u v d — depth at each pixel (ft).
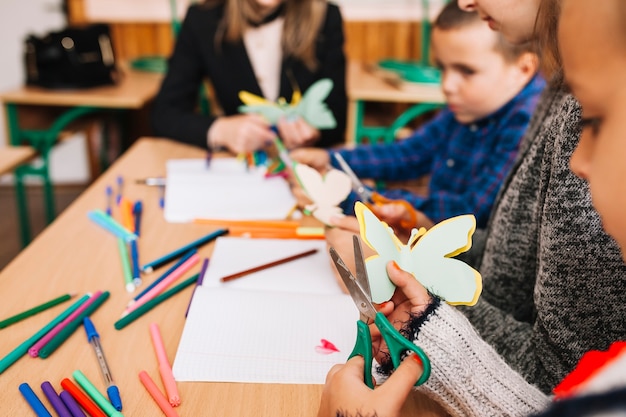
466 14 3.35
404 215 2.69
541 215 1.87
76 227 2.87
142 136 9.72
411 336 1.54
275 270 2.43
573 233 1.62
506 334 1.92
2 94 6.39
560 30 1.08
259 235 2.84
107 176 3.73
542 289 1.73
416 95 6.66
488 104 3.52
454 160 4.04
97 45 6.83
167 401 1.63
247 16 5.38
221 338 1.89
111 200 3.27
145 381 1.72
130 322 2.04
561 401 0.79
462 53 3.40
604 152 1.00
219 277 2.36
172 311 2.13
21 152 5.07
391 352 1.46
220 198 3.27
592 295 1.63
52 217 6.96
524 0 2.05
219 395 1.67
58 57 6.57
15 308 2.12
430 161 4.50
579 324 1.67
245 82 5.44
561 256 1.66
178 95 5.27
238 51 5.39
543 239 1.74
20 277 2.35
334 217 2.36
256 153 4.09
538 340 1.79
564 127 1.65
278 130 4.08
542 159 1.92
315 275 2.39
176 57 5.48
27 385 1.68
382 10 8.94
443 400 1.59
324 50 5.47
